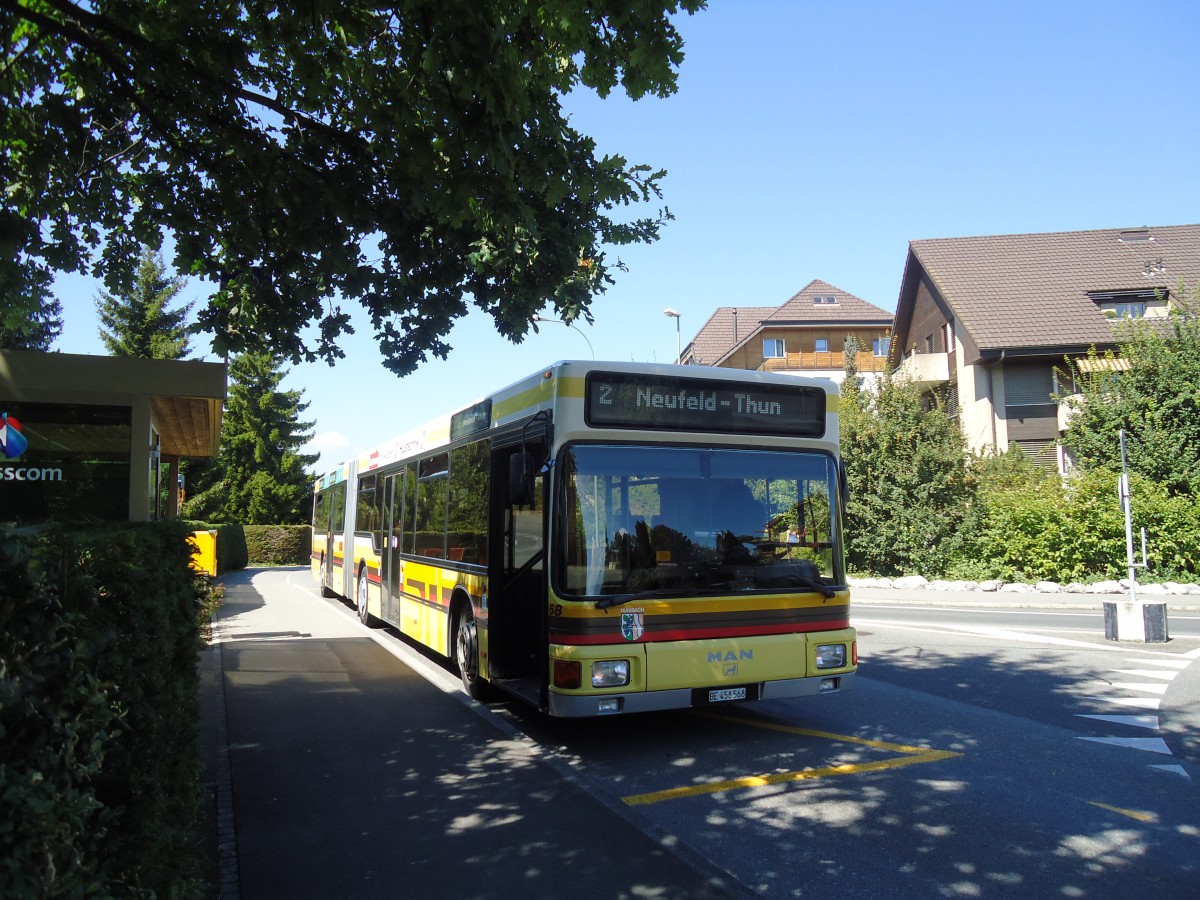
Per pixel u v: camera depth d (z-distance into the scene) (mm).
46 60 6285
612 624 6613
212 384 7668
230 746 7289
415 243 6785
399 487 12891
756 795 5945
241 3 6109
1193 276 33438
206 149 6785
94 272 7395
